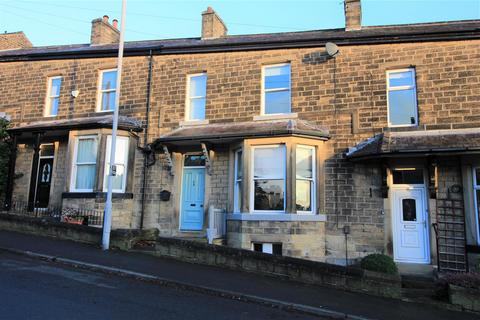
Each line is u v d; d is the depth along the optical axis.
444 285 8.27
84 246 10.80
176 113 13.84
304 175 11.89
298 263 8.93
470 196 10.66
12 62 16.20
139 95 14.32
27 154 15.08
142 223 13.32
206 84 13.77
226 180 12.80
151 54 14.47
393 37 12.14
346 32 13.13
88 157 13.59
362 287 8.38
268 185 11.80
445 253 10.54
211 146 12.98
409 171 11.48
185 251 9.99
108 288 7.36
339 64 12.56
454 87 11.51
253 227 11.45
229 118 13.27
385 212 11.28
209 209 12.20
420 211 11.18
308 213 11.65
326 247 11.55
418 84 11.80
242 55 13.55
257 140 11.92
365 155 10.88
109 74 15.03
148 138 13.91
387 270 9.38
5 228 12.62
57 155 14.50
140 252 10.52
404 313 7.22
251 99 13.17
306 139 11.84
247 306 7.04
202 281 8.20
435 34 11.79
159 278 8.18
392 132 11.66
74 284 7.43
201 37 15.22
